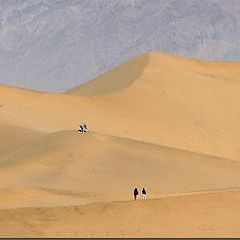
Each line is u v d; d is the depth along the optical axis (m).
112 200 144.25
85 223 118.62
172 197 126.00
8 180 166.12
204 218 121.81
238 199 127.31
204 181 172.38
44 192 147.88
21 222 117.94
